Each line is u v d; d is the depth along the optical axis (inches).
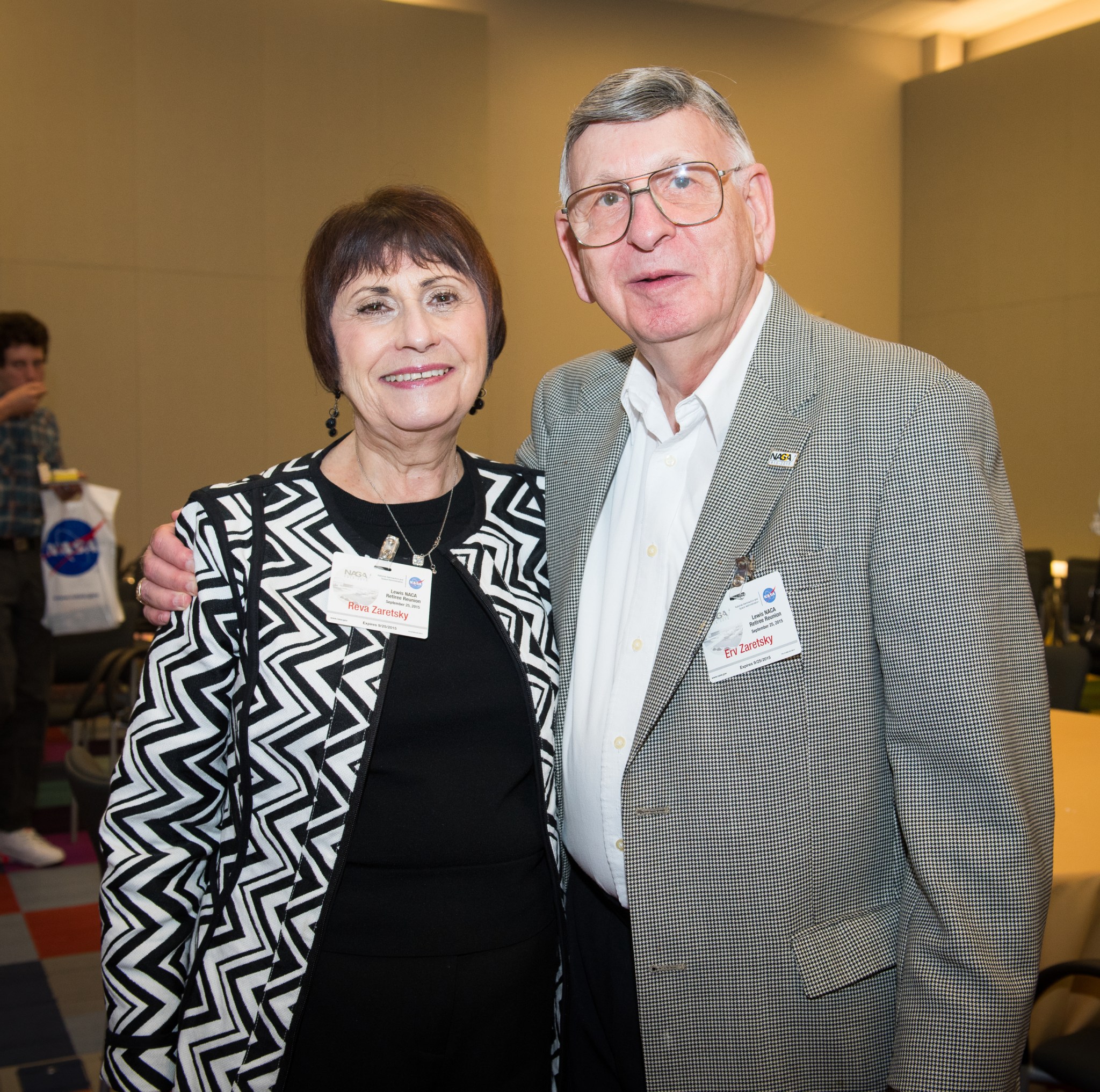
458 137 319.6
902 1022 48.9
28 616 164.1
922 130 394.9
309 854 51.1
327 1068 50.8
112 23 277.6
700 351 54.5
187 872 54.1
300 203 301.9
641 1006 51.5
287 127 299.0
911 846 48.8
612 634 56.9
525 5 331.6
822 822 50.2
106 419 283.4
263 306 299.4
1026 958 46.6
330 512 55.4
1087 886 69.9
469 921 52.3
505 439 335.3
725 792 50.5
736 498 52.1
